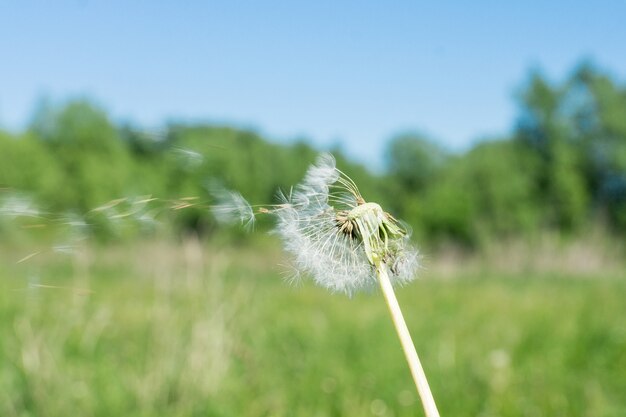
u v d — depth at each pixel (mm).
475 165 34062
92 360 4387
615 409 3773
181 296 4691
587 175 37469
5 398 3510
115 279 8008
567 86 38406
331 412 3711
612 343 5473
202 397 3658
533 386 4195
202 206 981
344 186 974
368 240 916
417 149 43062
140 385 3680
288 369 4566
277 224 959
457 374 4441
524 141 37938
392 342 5516
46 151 27578
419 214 32625
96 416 3465
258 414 3590
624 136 37281
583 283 13094
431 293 9961
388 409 3746
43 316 5012
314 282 930
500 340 5676
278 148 21250
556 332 5934
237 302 4645
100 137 27297
